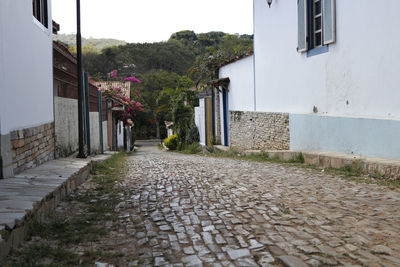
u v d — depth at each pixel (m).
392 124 7.45
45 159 7.51
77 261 3.13
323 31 10.13
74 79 10.25
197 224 4.18
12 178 5.38
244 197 5.48
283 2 12.40
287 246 3.34
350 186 6.17
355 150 8.72
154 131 59.66
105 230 4.03
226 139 19.20
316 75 10.62
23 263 2.91
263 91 14.38
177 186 6.66
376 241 3.43
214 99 20.75
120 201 5.51
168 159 14.01
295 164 9.84
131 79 29.58
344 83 9.29
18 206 3.71
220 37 81.19
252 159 12.29
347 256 3.07
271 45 13.49
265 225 4.03
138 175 8.45
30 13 6.55
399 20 7.40
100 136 15.42
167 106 31.69
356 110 8.89
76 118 10.48
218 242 3.54
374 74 8.20
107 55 70.25
